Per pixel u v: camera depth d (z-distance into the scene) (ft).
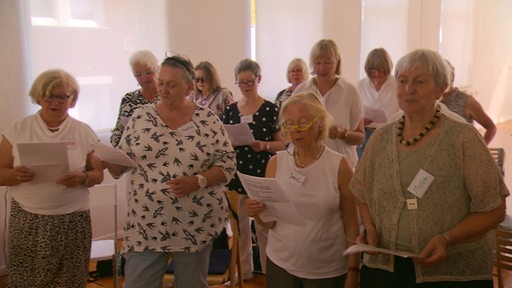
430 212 5.08
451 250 5.13
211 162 7.35
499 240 8.21
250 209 6.57
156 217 7.02
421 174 5.10
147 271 7.13
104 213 14.49
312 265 6.46
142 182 7.07
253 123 11.06
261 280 12.00
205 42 15.89
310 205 6.41
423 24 26.45
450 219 5.05
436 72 5.00
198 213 7.18
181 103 7.21
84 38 13.51
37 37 12.58
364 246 5.23
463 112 11.25
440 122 5.21
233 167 7.50
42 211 7.75
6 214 11.69
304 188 6.45
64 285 7.98
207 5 15.78
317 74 10.84
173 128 7.15
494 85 36.14
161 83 6.98
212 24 16.01
